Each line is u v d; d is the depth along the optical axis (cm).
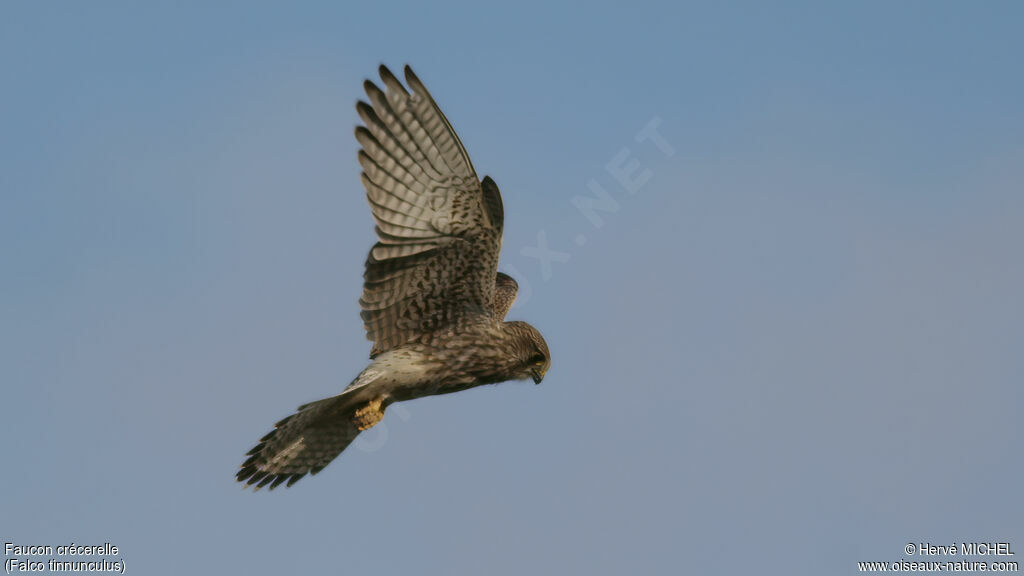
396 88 1316
